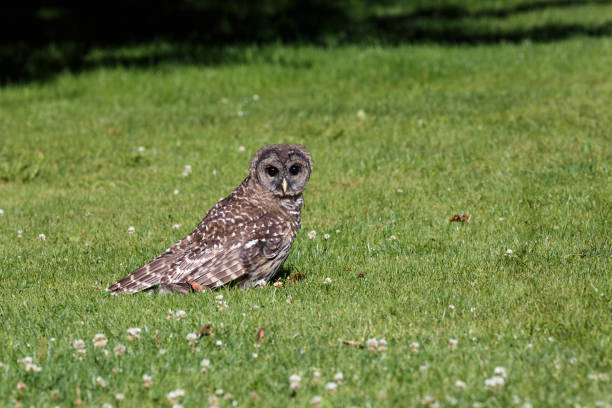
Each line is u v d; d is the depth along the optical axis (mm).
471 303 10039
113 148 21609
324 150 20469
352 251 12906
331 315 9703
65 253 13375
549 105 23750
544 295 10133
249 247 10547
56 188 18578
